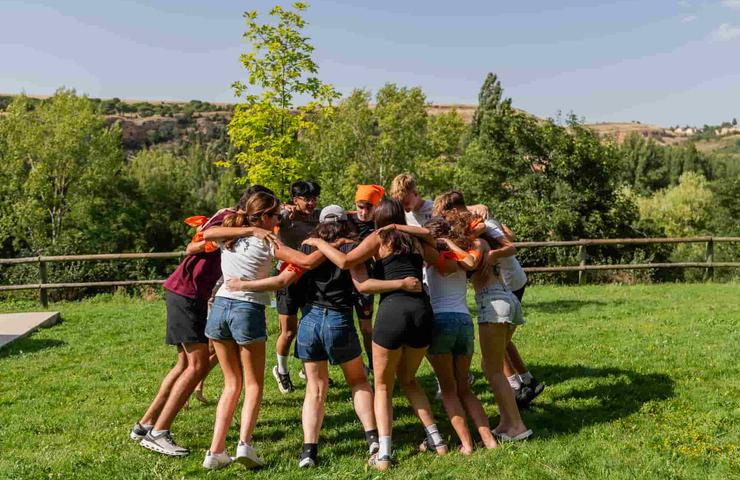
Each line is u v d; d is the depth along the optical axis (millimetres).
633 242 13984
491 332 5066
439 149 49000
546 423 5469
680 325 9070
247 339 4660
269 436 5375
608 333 8672
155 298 13562
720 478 4273
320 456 4871
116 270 19047
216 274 5129
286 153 16172
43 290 12539
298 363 7551
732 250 25922
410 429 5449
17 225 41062
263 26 15695
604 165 22375
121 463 4777
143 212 47094
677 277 19172
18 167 43156
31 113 45031
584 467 4488
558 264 18453
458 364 5039
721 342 7918
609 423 5355
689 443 4887
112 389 6859
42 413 6074
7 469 4688
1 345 8734
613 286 13633
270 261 4855
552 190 23234
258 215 4832
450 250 4750
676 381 6395
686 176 49969
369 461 4684
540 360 7379
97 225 43906
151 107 158750
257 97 15852
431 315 4730
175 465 4742
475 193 25672
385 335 4645
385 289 4625
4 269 19797
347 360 4832
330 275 4793
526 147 23766
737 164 97375
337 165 48094
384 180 48312
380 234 4688
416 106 48750
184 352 5215
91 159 45219
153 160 53594
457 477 4379
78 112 44500
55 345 9016
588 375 6730
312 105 16234
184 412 5980
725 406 5664
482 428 4910
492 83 63312
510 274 5695
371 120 49312
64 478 4555
